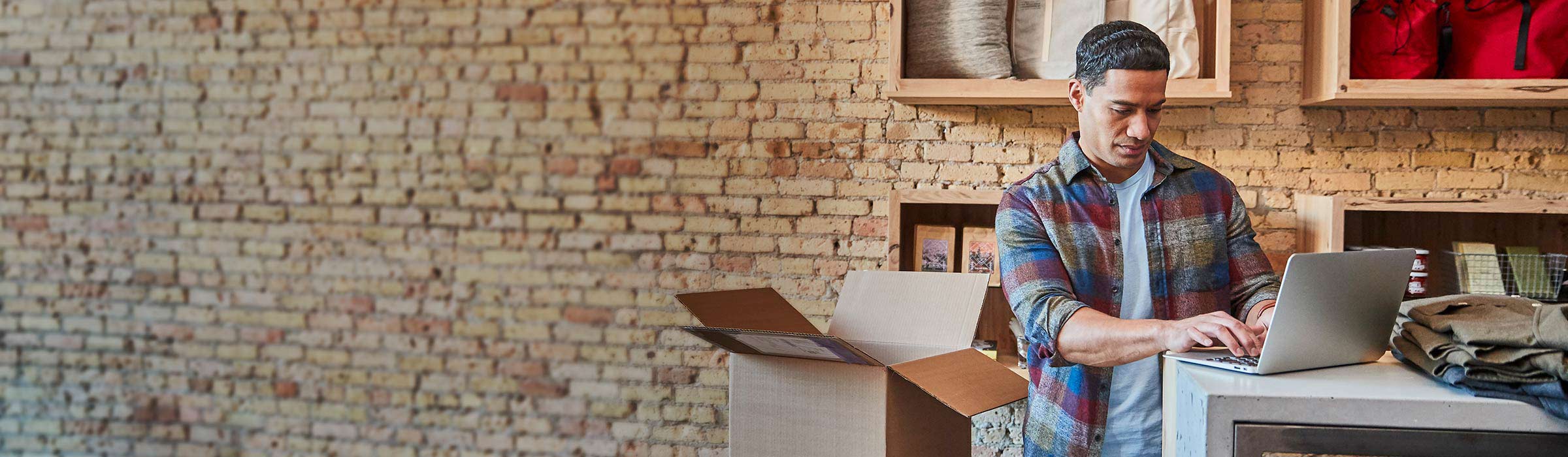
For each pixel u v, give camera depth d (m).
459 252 3.41
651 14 3.16
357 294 3.52
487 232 3.39
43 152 3.59
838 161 2.97
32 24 3.58
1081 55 1.70
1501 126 2.70
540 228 3.32
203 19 3.57
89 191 3.61
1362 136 2.74
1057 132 2.84
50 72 3.58
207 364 3.58
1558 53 2.39
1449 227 2.72
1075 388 1.71
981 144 2.88
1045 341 1.55
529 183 3.33
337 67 3.51
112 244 3.60
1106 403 1.69
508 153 3.36
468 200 3.40
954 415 1.60
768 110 3.02
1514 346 1.12
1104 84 1.63
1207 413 1.17
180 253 3.59
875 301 1.69
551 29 3.27
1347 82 2.42
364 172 3.50
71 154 3.60
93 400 3.63
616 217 3.22
